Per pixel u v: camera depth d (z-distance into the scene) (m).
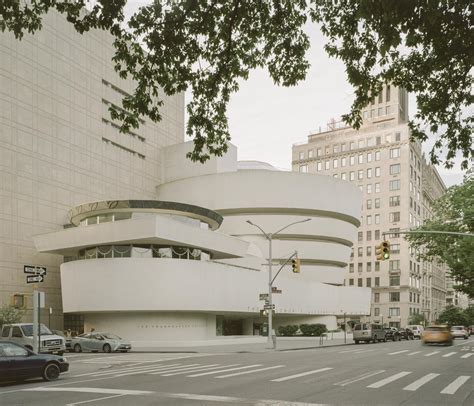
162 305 44.66
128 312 45.78
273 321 72.50
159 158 75.06
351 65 13.31
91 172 61.47
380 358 27.67
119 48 12.84
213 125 14.63
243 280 54.12
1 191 50.16
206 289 47.88
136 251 45.31
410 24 10.55
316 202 73.38
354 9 12.05
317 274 75.44
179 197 72.06
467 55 10.95
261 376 18.19
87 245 45.94
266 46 13.57
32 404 12.34
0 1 11.83
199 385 15.61
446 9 10.13
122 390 14.55
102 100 64.31
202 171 72.94
